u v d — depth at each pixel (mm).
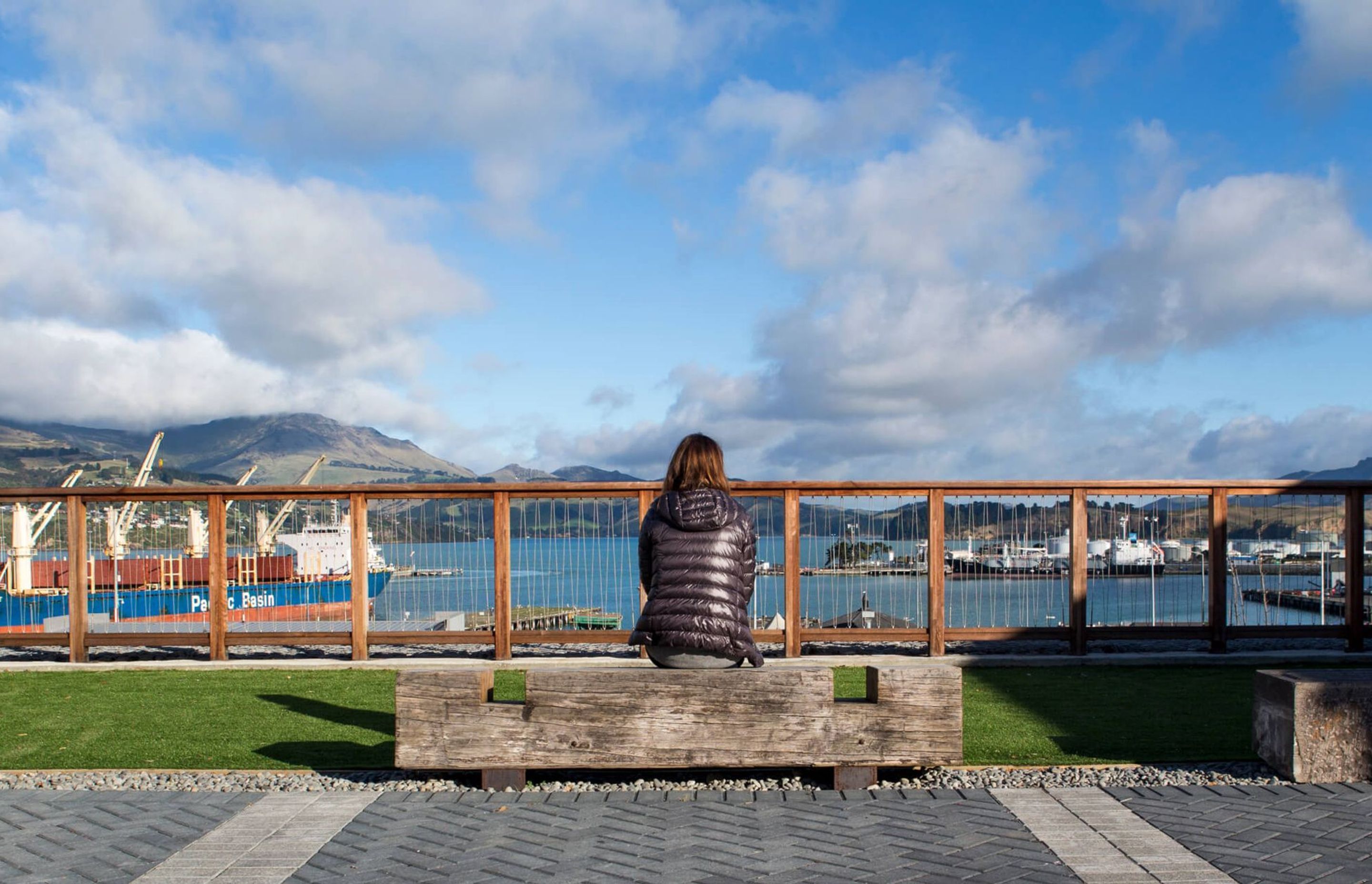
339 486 9641
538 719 4836
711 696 4801
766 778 5137
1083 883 3553
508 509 9625
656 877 3646
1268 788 4875
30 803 4766
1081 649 9477
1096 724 6562
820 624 9539
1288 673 5215
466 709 4875
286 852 3998
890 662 9281
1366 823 4270
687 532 5047
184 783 5211
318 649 10797
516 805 4656
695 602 4934
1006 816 4418
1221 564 9602
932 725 4840
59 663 9531
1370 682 5008
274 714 7156
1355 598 9539
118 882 3670
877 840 4086
